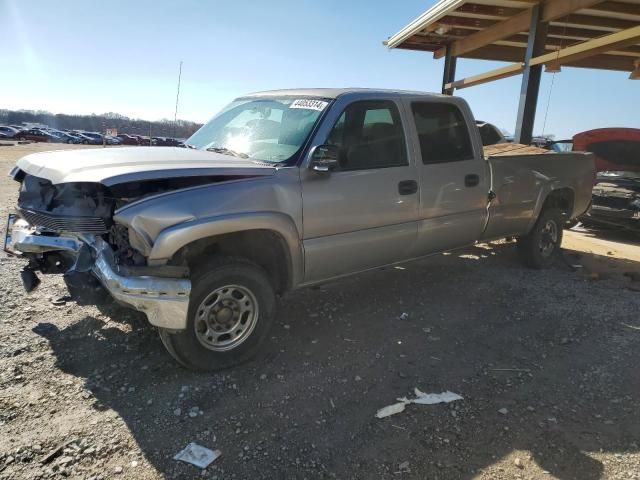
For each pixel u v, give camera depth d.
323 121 4.02
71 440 2.81
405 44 13.36
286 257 3.86
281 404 3.26
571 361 3.98
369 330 4.44
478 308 5.06
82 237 3.47
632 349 4.21
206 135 4.90
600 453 2.87
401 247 4.66
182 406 3.18
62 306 4.54
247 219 3.47
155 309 3.16
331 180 3.99
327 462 2.74
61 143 60.75
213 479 2.58
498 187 5.48
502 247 7.61
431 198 4.78
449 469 2.71
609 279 6.23
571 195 6.71
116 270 3.22
